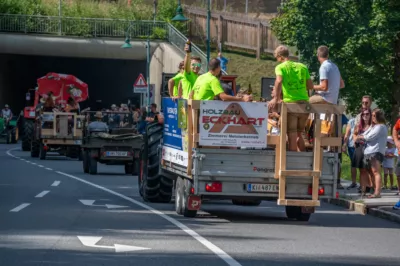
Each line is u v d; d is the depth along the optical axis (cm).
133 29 7588
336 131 2119
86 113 4541
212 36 7881
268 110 2080
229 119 2069
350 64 4519
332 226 2109
